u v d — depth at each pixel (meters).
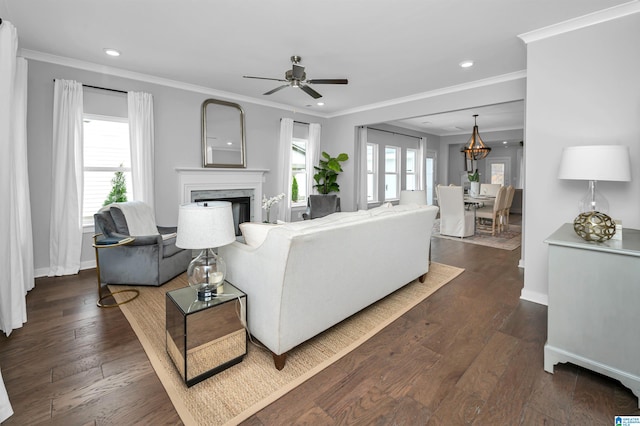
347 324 2.42
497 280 3.44
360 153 6.42
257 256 1.90
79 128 3.52
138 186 3.97
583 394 1.64
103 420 1.45
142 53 3.33
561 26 2.58
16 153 2.88
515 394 1.64
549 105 2.68
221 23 2.68
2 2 2.35
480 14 2.49
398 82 4.25
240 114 5.10
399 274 2.84
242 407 1.55
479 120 7.36
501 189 5.76
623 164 1.99
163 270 3.20
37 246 3.43
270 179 5.66
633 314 1.59
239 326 1.90
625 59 2.32
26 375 1.77
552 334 1.83
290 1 2.34
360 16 2.54
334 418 1.48
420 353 2.03
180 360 1.75
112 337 2.20
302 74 3.17
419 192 4.31
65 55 3.38
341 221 2.10
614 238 1.86
